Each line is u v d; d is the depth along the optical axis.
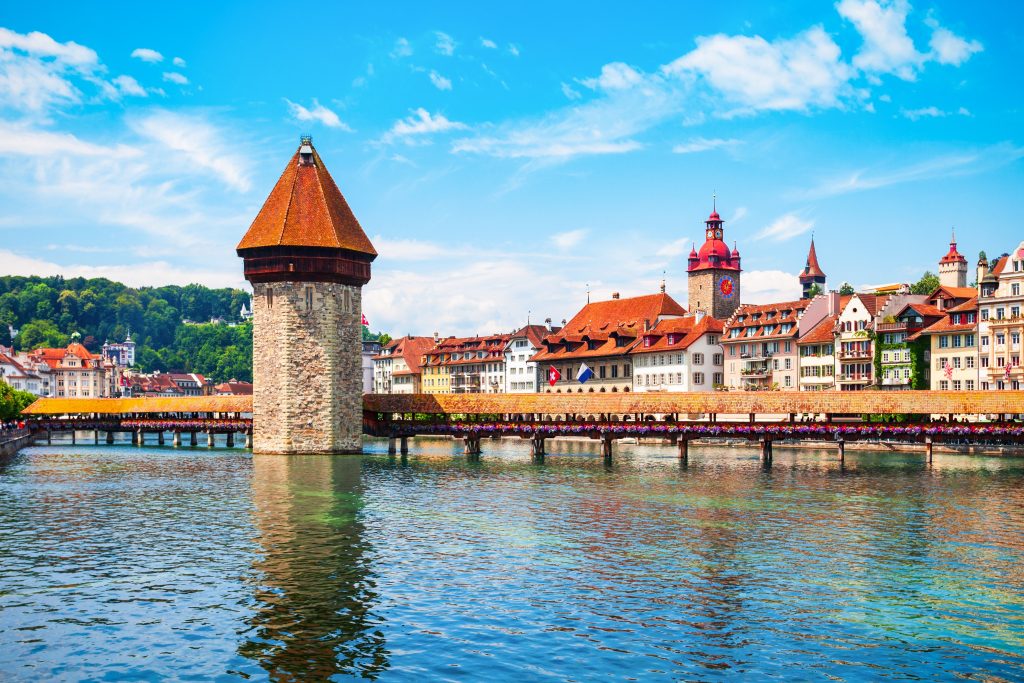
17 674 25.58
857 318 118.56
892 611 30.73
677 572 35.88
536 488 61.28
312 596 32.59
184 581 34.72
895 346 113.50
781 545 40.84
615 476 69.25
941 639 28.12
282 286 87.31
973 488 60.25
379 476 69.44
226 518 48.72
